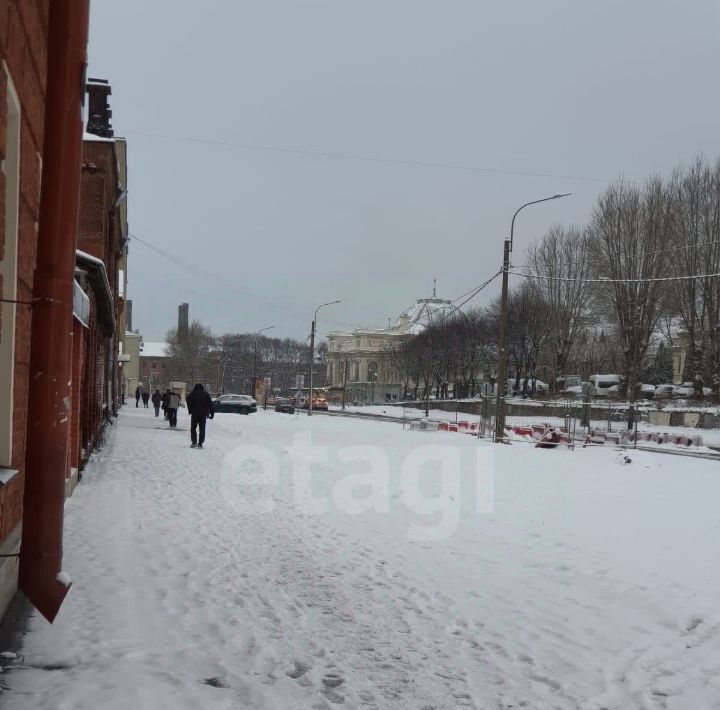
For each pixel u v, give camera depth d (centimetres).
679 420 4306
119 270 4528
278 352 11856
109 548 794
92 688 426
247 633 554
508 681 493
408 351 8769
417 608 650
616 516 1082
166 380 11519
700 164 4706
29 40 560
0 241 474
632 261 4772
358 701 446
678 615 630
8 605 548
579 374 6600
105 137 2511
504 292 2836
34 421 436
